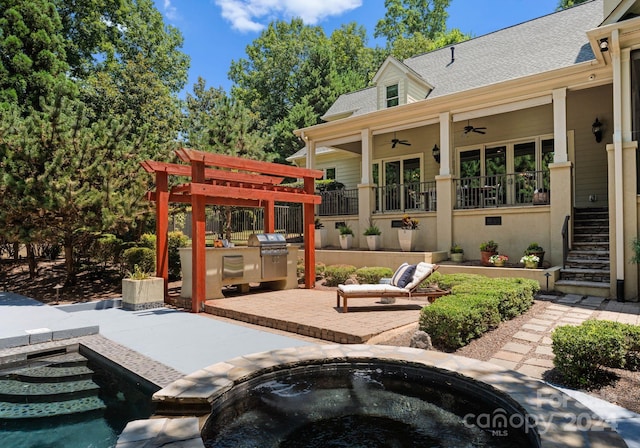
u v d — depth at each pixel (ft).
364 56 123.65
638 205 24.75
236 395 11.13
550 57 38.04
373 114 41.34
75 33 73.05
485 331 17.48
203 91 102.12
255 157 44.21
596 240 31.24
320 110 96.73
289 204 49.57
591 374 12.09
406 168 51.88
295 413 10.55
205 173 27.12
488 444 8.93
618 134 25.40
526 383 10.68
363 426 9.86
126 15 82.69
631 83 25.38
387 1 123.95
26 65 46.78
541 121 41.14
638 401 10.78
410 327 18.56
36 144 29.53
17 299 29.12
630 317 20.06
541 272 27.76
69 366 16.21
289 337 18.40
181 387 10.55
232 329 20.12
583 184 38.93
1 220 28.96
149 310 26.09
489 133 44.70
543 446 7.42
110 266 41.55
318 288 32.42
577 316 20.38
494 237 34.53
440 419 10.23
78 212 30.01
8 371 15.66
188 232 58.23
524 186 39.55
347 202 47.98
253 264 29.27
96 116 64.13
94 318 23.12
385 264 35.65
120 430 10.82
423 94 44.88
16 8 47.34
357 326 18.30
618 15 26.12
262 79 118.21
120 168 32.76
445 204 37.06
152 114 69.72
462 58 48.34
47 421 11.41
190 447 7.78
